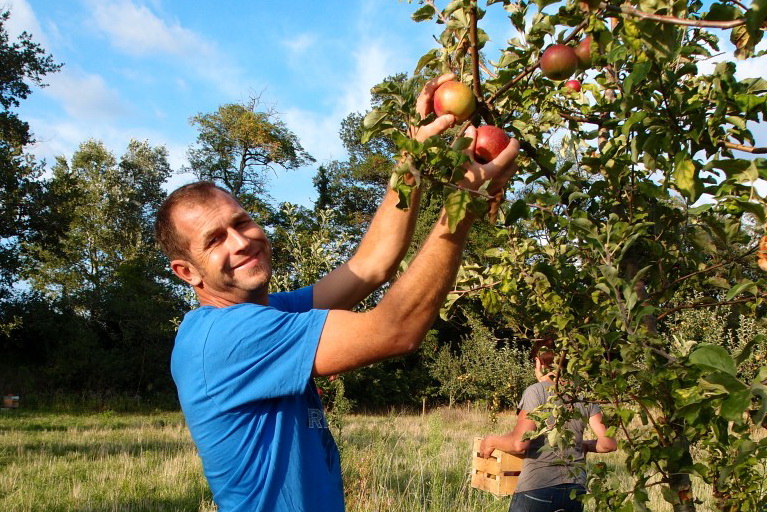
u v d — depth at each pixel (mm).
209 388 1723
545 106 2266
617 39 1680
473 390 17172
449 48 1698
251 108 36656
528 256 2465
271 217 35125
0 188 23016
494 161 1479
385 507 5520
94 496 7234
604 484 2127
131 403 24750
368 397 23844
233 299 2006
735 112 1736
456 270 1544
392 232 2234
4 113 23797
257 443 1753
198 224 1944
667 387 1796
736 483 1983
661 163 1716
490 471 4738
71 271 34531
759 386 1095
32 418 19766
